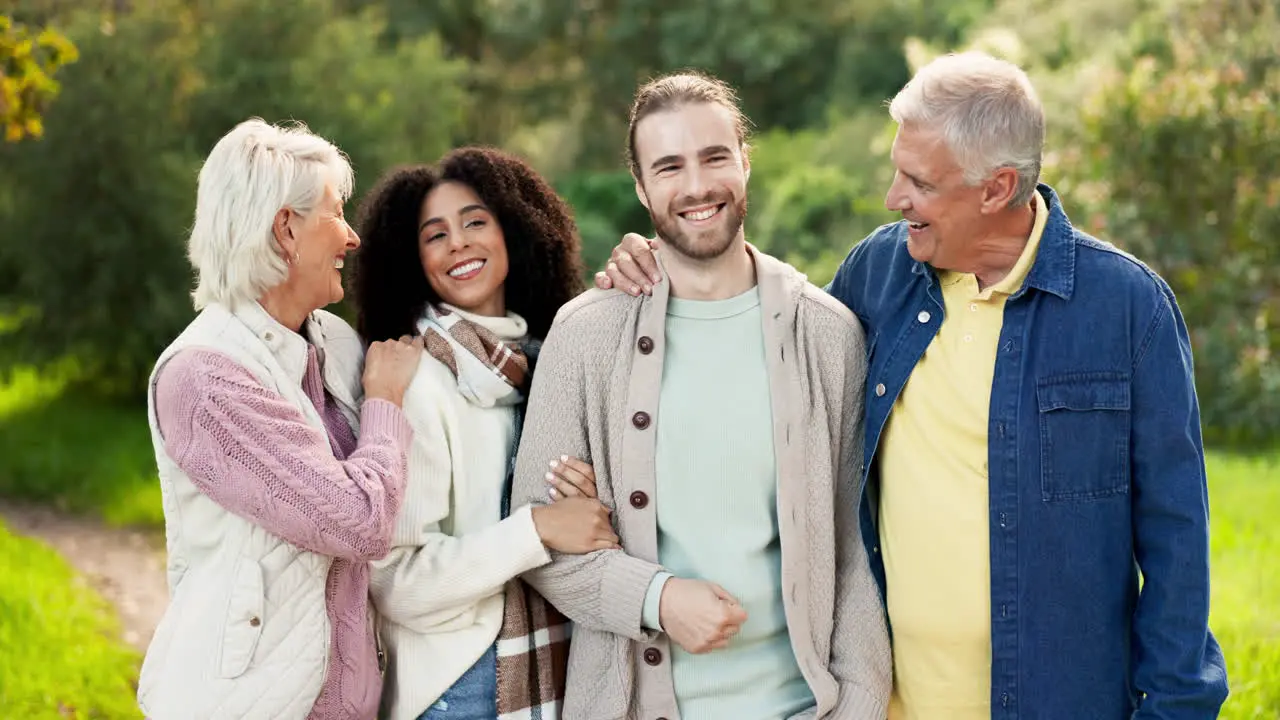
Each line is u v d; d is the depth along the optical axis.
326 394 2.47
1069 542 2.27
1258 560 5.01
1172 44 9.38
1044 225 2.34
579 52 22.45
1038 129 2.24
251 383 2.22
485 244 2.65
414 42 19.62
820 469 2.45
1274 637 4.22
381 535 2.23
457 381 2.54
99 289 10.87
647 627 2.40
